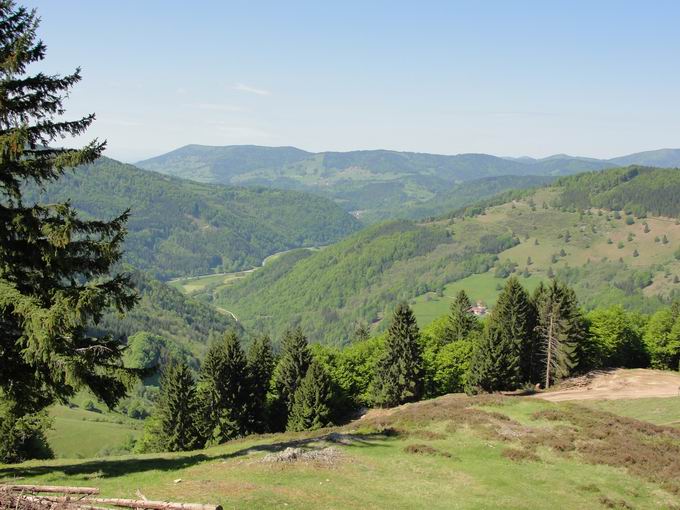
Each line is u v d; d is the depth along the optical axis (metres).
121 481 23.02
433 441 34.75
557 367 79.12
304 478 25.52
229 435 64.69
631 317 105.06
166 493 21.05
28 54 18.75
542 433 36.12
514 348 79.00
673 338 93.62
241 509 19.84
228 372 65.81
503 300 81.00
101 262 21.17
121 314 21.47
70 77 19.94
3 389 20.88
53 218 19.39
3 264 19.42
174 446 61.38
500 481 27.81
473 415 39.97
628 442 34.56
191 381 63.12
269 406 71.81
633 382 75.12
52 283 20.56
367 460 29.83
